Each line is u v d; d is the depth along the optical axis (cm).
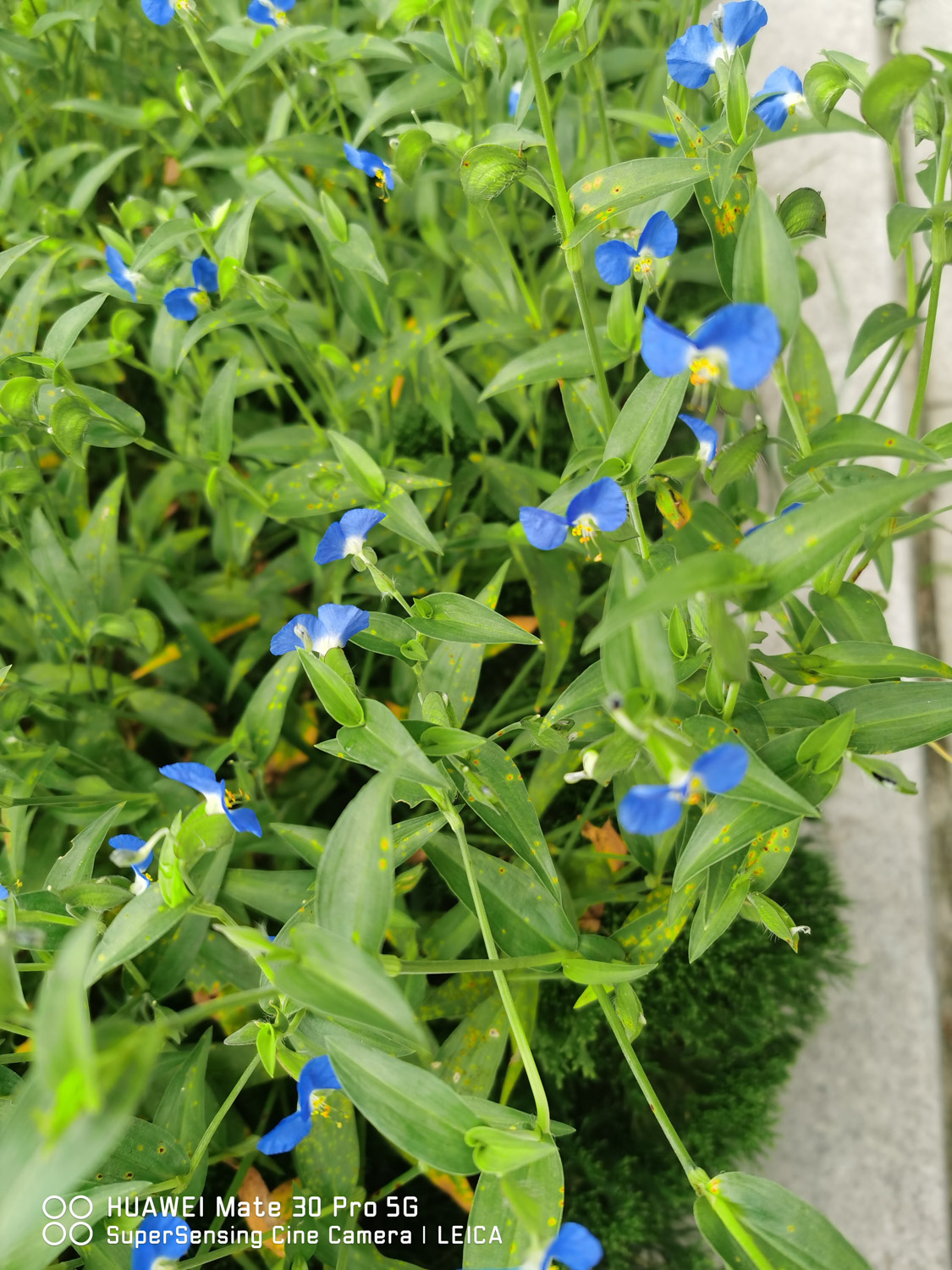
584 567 45
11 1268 22
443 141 35
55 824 38
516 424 48
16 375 32
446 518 44
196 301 35
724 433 44
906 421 45
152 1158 26
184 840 23
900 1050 40
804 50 49
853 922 42
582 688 25
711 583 19
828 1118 40
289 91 40
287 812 40
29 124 51
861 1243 39
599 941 28
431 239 44
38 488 35
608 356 31
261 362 46
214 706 46
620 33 51
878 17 34
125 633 39
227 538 45
